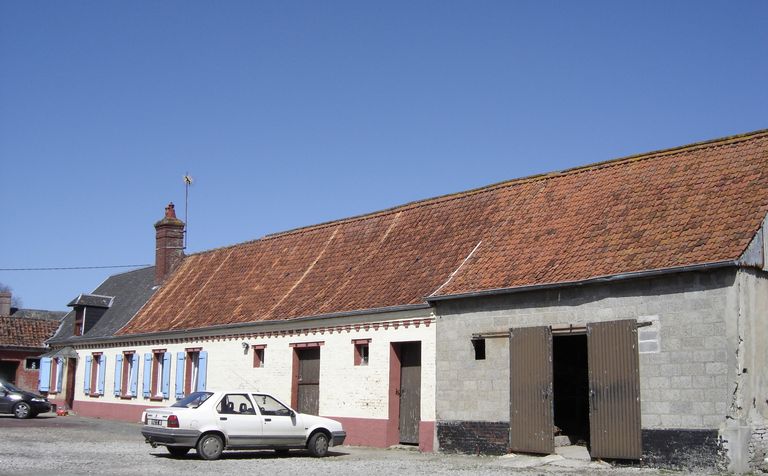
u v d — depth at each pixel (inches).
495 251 833.5
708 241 645.9
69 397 1551.4
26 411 1282.0
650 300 658.8
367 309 901.8
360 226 1114.1
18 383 1733.5
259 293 1141.1
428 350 831.1
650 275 652.1
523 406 733.9
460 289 799.7
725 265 611.5
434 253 920.9
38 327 1797.5
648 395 648.4
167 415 720.3
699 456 613.9
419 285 876.6
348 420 912.9
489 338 773.9
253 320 1072.2
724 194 694.5
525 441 727.7
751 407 612.7
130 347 1358.3
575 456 698.8
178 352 1230.3
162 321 1291.8
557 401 788.6
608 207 781.3
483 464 695.1
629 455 652.1
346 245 1096.8
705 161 754.2
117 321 1453.0
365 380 903.7
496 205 925.8
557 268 734.5
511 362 749.3
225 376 1121.4
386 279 941.2
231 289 1219.2
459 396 791.7
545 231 811.4
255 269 1224.8
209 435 722.8
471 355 787.4
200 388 1161.4
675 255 652.1
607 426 669.9
